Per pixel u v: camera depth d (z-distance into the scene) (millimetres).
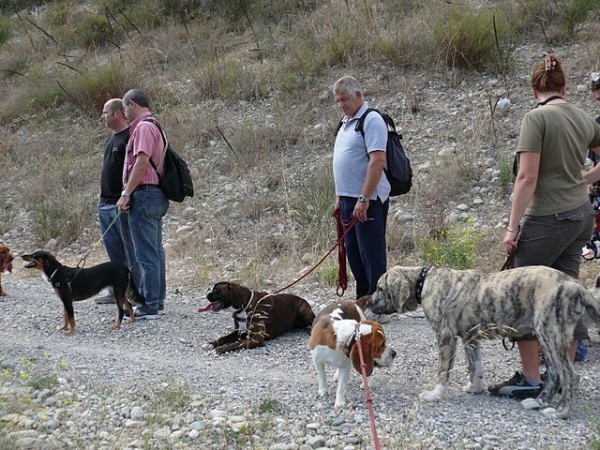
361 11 14977
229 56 15602
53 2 21469
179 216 11422
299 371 6129
